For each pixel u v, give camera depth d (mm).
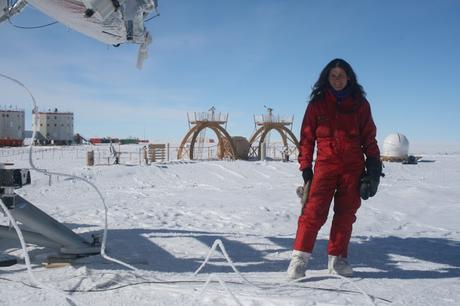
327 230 5492
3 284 2527
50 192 11008
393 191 10852
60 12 2957
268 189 12430
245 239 4473
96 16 2879
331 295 2330
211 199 9672
